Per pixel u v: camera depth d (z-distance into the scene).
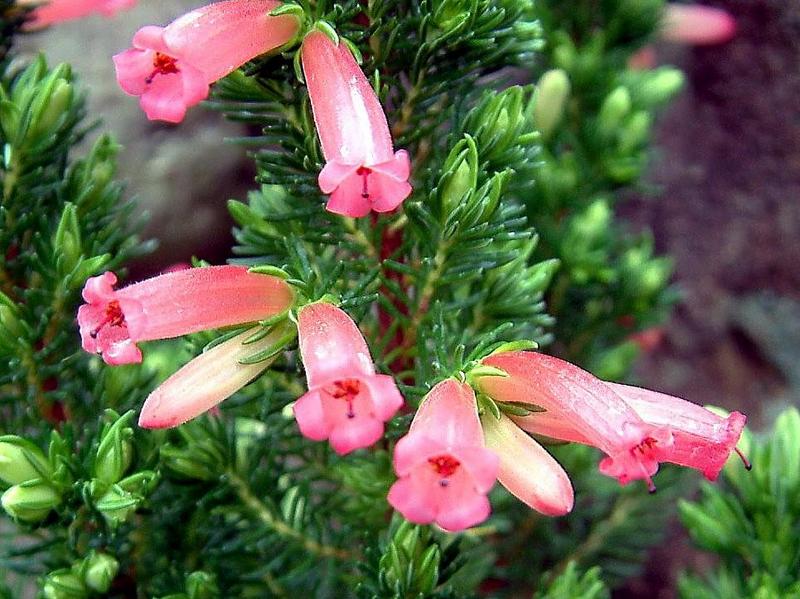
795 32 0.32
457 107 0.14
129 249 0.16
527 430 0.12
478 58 0.14
